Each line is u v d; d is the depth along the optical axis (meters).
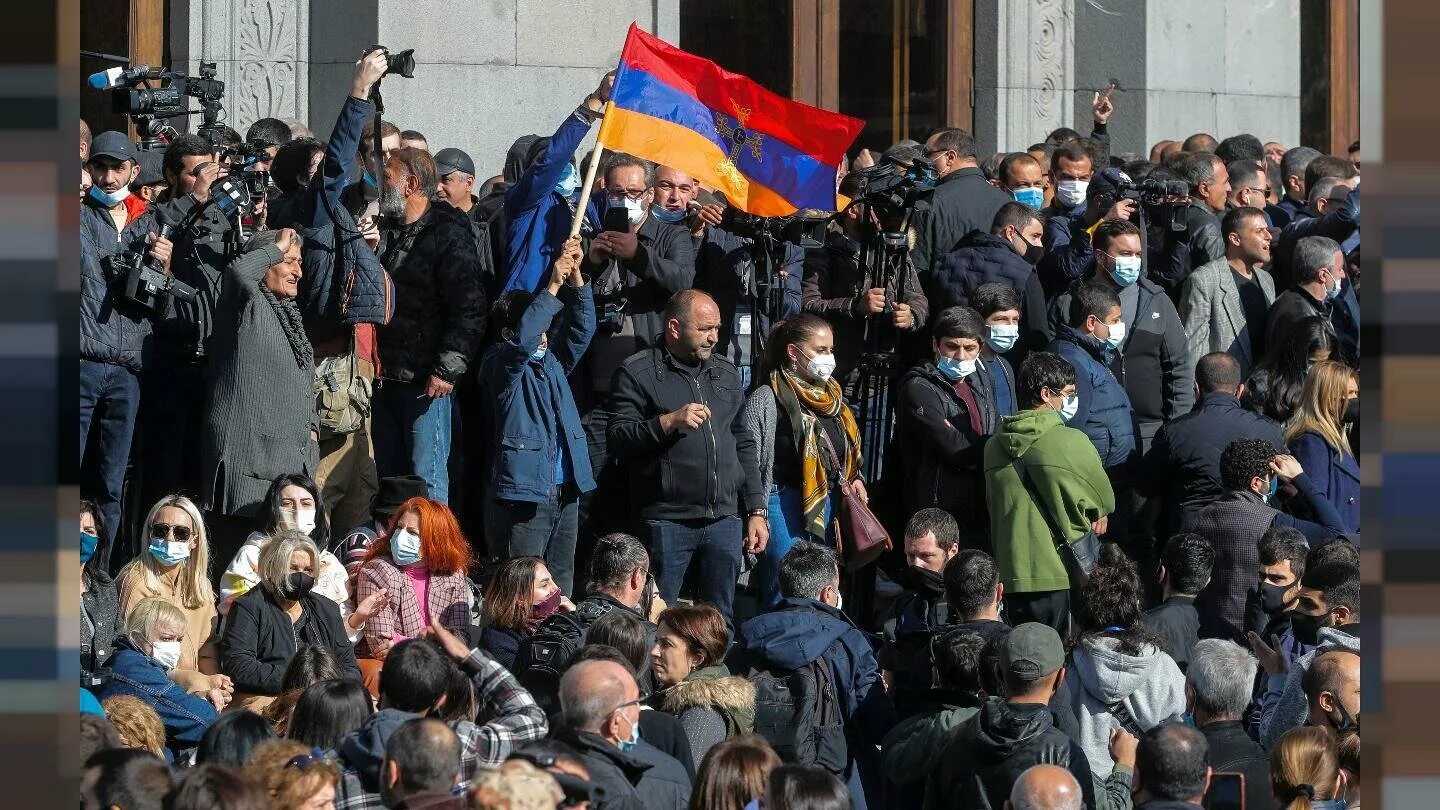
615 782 21.25
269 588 28.17
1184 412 38.66
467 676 24.08
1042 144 48.66
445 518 30.42
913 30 55.97
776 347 35.03
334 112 47.16
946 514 30.23
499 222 36.41
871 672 26.98
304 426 32.16
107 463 32.41
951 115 56.72
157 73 34.72
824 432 34.88
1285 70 60.88
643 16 50.81
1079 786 21.41
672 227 36.50
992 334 36.38
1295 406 37.25
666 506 33.91
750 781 21.14
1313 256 39.69
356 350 34.31
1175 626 29.69
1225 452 33.66
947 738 24.94
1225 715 25.02
